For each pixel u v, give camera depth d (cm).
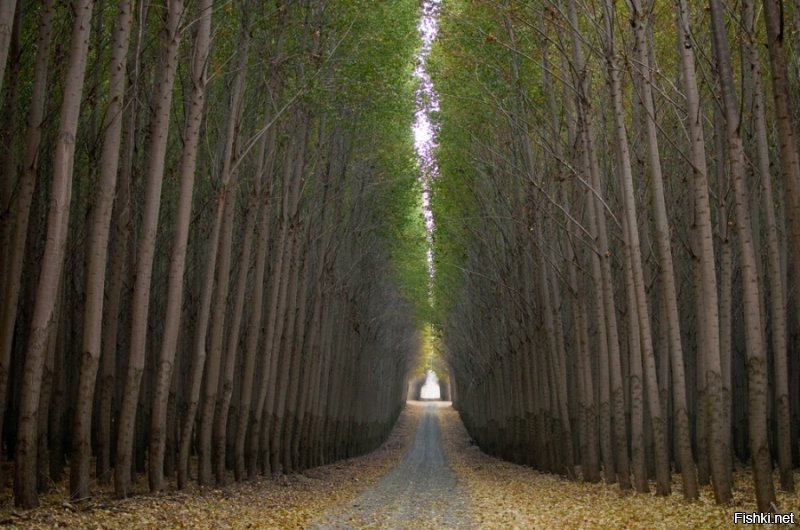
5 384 1602
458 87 2878
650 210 3044
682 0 1825
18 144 2191
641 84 2073
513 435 4550
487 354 5772
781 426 1964
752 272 1563
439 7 2536
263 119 2648
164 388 1977
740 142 1591
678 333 1973
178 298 1991
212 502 1939
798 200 1306
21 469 1476
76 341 2711
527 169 2919
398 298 6925
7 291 1605
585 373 2841
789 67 2298
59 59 1933
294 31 2528
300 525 1684
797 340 2645
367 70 2567
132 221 2483
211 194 2558
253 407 3234
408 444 7481
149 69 2223
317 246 3744
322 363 4141
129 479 1811
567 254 2895
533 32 2538
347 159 3497
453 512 2008
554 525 1659
